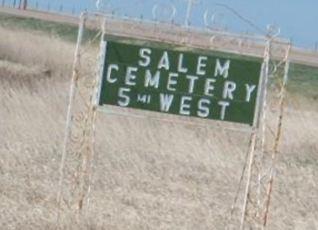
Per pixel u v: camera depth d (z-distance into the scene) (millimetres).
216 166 29125
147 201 21844
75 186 20266
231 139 33312
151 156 29281
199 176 27047
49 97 37094
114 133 31719
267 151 30000
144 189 23734
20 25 91562
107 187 23094
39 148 27344
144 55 16625
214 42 17000
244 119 16859
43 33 81375
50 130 31266
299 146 33812
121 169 26297
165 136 32719
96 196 21328
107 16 16844
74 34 87812
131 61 16641
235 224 20078
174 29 16953
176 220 19844
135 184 24234
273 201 24297
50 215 18000
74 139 24031
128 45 16625
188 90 16672
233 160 30625
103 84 16719
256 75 16766
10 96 35969
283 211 23125
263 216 18469
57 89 39938
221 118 16781
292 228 20906
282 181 27719
